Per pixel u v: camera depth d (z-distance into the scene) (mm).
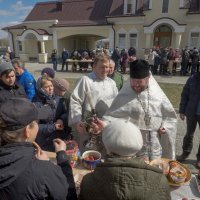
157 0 18953
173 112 2279
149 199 1073
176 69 15453
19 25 26438
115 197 1079
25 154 1179
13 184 1129
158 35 19453
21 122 1195
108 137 1280
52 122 2816
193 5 19062
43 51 23875
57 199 1198
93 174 1209
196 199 1627
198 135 4816
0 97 2979
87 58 15992
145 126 2178
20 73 3996
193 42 18891
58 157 1558
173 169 1878
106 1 24812
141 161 1188
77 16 24953
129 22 20531
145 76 2045
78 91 2629
